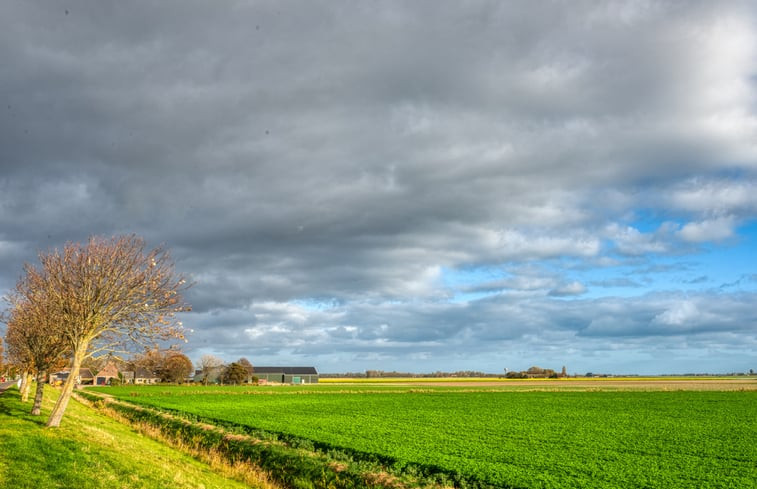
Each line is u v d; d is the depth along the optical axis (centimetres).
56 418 2995
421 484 2533
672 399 8594
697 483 2592
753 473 2811
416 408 6938
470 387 14450
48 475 2042
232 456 3394
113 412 6388
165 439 4034
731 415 5938
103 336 3422
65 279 3291
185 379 19425
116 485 2084
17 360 5125
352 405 7438
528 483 2566
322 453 3334
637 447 3625
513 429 4562
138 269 3497
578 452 3406
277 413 6094
